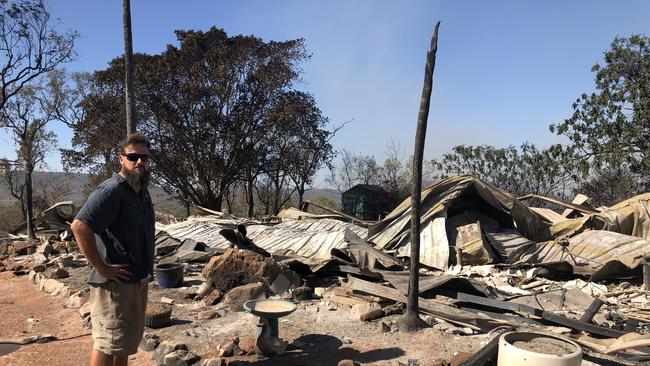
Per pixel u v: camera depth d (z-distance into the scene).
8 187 30.42
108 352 3.94
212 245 11.34
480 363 4.07
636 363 4.64
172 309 6.93
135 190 3.99
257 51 27.73
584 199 12.76
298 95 28.23
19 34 21.81
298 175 30.34
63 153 27.42
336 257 8.20
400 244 10.39
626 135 20.09
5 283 9.99
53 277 9.30
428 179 27.22
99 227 3.71
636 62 20.31
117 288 3.90
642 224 10.66
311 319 6.30
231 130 26.91
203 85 26.30
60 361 5.36
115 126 25.55
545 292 7.20
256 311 4.97
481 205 11.16
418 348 5.16
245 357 5.06
